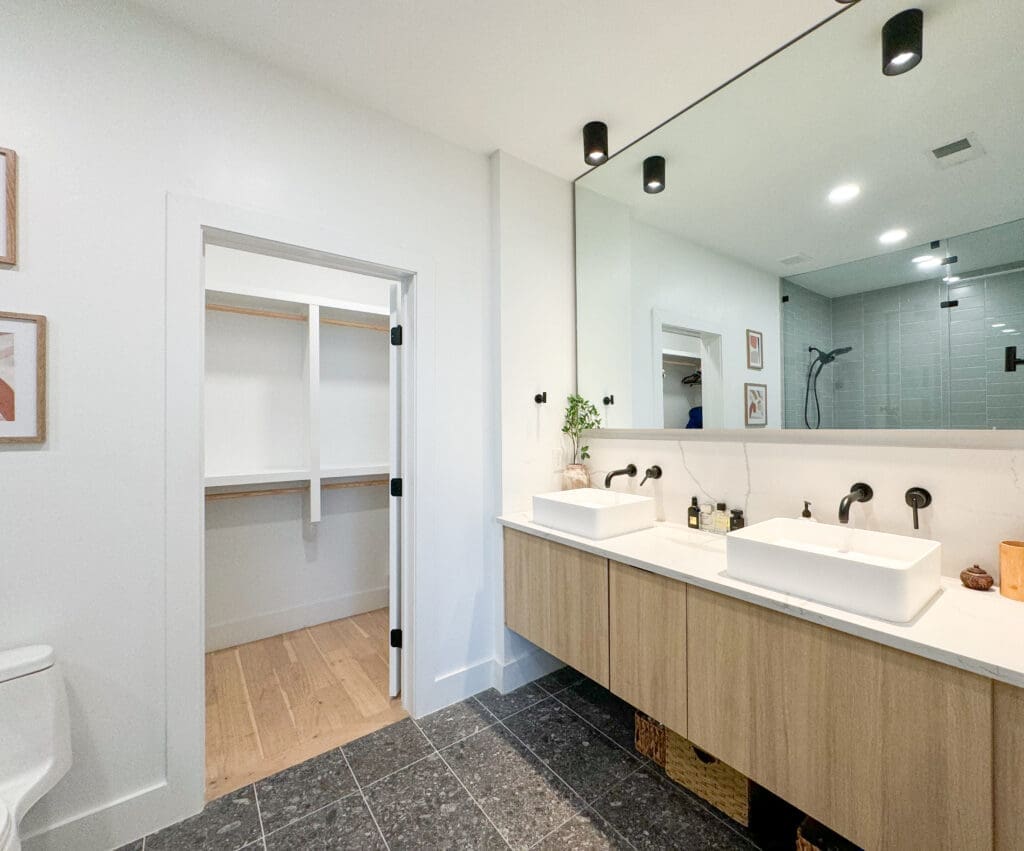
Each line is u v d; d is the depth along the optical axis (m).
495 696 2.19
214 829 1.46
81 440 1.35
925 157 1.40
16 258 1.27
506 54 1.60
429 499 2.04
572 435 2.45
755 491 1.79
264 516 2.77
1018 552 1.16
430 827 1.46
